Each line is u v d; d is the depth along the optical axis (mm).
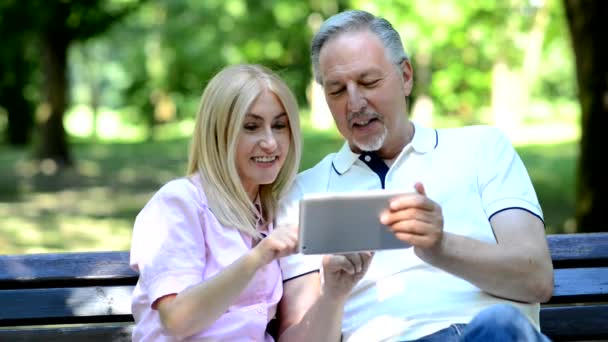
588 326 3148
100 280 3080
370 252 2699
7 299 3020
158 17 29656
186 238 2729
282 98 2859
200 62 29953
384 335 2861
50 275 3045
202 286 2547
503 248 2736
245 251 2820
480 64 33812
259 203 3012
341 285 2744
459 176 3039
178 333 2596
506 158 3062
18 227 10859
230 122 2805
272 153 2852
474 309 2852
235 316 2766
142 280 2721
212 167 2846
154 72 36344
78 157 22984
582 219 8898
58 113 19250
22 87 29359
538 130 32469
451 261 2635
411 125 3205
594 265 3219
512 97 33344
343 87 3047
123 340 3045
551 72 41375
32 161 19453
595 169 8781
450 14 22188
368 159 3135
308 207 2406
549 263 2816
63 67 19188
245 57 28078
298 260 2979
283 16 26594
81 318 3053
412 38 21438
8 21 17312
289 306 2959
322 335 2826
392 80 3047
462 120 35469
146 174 18266
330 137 29219
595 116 8781
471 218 2998
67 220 11508
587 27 8742
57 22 18281
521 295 2771
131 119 40250
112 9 18562
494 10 25609
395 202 2457
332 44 3051
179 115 40438
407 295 2902
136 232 2775
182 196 2781
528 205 2922
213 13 27672
